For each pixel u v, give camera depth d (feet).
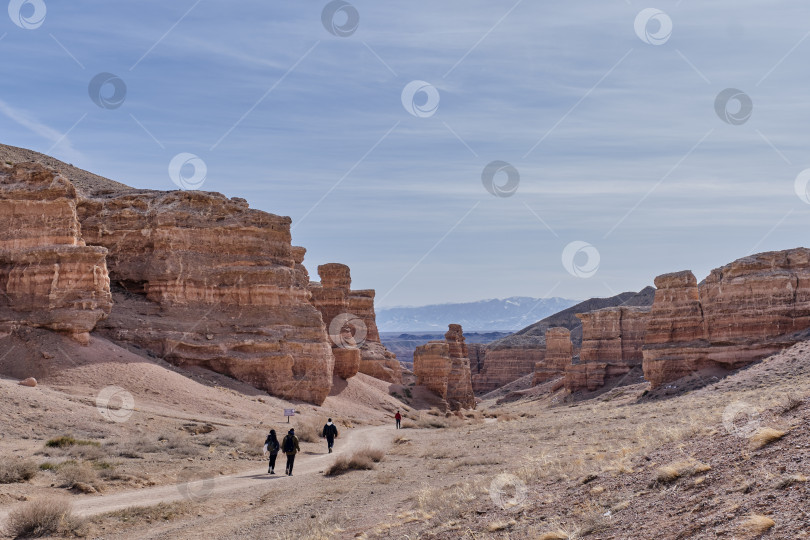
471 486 60.44
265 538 54.34
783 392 98.02
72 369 151.94
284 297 214.28
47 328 159.94
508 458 86.84
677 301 238.07
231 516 68.08
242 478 93.30
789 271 212.02
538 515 41.70
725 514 29.78
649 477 40.27
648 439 64.23
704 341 222.89
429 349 327.26
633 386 271.28
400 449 123.95
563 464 58.95
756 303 212.84
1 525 59.77
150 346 185.37
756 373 169.58
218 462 104.37
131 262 201.77
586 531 34.96
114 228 204.23
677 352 226.79
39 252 165.48
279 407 184.44
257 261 214.69
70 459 90.63
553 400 339.36
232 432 134.51
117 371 157.48
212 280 204.74
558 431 121.08
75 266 166.71
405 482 79.15
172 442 115.03
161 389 157.69
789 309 208.33
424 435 164.35
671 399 179.11
